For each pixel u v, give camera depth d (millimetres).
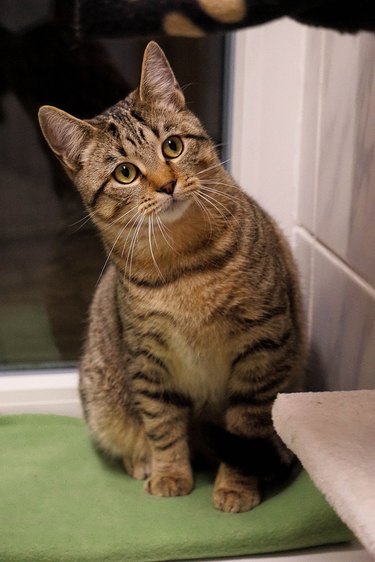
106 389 1533
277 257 1426
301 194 1747
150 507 1387
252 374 1396
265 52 1696
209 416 1520
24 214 2012
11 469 1547
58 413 1815
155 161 1310
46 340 1979
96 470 1546
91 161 1352
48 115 1324
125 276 1378
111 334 1524
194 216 1324
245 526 1293
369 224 1337
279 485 1422
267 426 1425
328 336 1600
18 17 1856
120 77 1890
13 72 1912
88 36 968
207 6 905
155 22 933
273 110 1731
